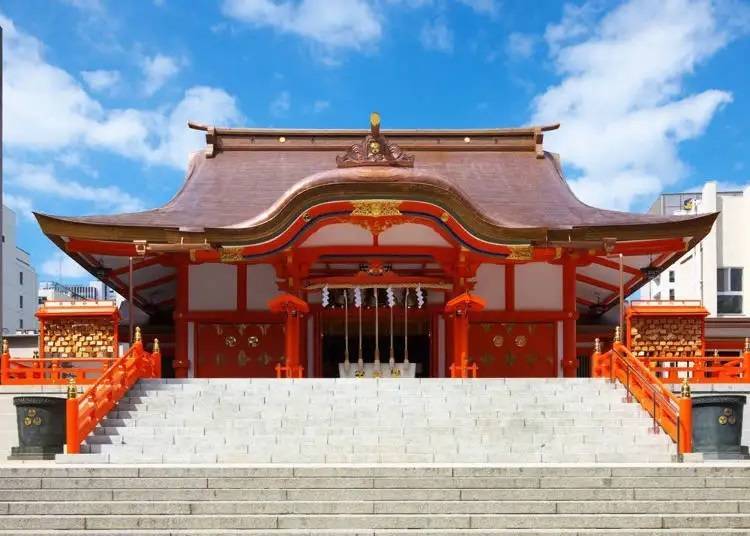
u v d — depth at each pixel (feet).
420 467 50.55
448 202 82.58
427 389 68.39
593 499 48.80
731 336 123.65
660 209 206.90
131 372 67.97
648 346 88.07
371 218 83.97
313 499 48.73
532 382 69.31
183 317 94.94
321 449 58.08
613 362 70.69
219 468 50.42
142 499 48.78
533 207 98.58
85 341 85.46
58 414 63.41
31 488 49.49
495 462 56.70
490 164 111.96
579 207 98.94
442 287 89.61
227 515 47.06
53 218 83.46
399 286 88.17
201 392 67.26
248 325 95.96
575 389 68.85
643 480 49.90
